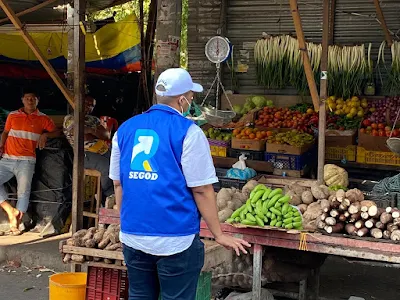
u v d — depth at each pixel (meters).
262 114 7.72
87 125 6.80
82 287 4.19
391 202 4.49
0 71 8.91
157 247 2.95
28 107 6.84
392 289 5.40
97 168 6.76
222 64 8.38
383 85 7.65
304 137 6.96
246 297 4.60
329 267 5.99
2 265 6.05
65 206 6.97
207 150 2.97
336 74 7.52
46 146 6.97
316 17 7.92
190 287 3.06
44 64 5.18
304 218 4.21
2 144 6.89
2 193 6.82
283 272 4.56
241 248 3.13
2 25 7.72
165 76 3.05
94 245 4.11
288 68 7.55
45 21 8.16
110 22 8.61
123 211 3.05
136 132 3.02
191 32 8.48
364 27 7.75
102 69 9.10
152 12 8.32
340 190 4.00
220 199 4.42
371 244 3.77
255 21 8.20
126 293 4.10
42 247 6.23
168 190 2.92
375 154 7.05
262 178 5.73
